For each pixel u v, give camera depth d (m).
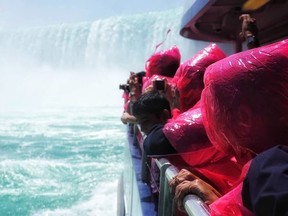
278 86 1.30
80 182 9.62
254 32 3.09
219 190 1.99
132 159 4.57
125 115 4.55
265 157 1.09
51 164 11.60
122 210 5.64
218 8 5.25
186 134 2.00
